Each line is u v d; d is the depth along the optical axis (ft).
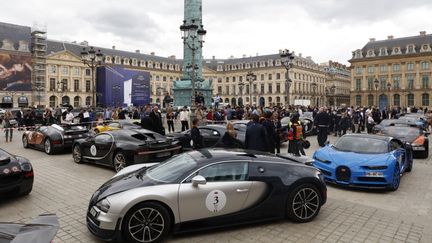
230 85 385.91
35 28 261.24
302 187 21.84
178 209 18.95
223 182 20.06
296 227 21.16
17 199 26.73
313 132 77.15
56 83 289.94
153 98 349.82
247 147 30.63
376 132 59.26
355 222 22.15
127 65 330.13
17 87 224.74
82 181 32.58
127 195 18.37
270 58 354.33
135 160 34.12
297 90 354.74
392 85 289.53
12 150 53.67
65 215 23.15
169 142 36.63
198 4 104.32
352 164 29.91
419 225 21.74
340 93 442.09
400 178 34.83
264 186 20.95
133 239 18.15
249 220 20.67
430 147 60.95
